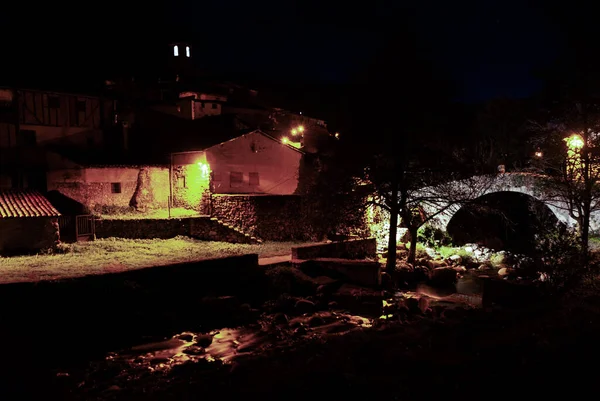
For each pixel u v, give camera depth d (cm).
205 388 877
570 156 2266
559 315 1131
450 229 3853
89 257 2067
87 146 3142
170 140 3434
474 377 728
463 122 3042
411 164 2597
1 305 1483
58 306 1582
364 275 2289
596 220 2859
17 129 2814
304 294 2145
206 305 1823
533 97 3105
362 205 2609
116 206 2820
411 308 1933
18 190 2381
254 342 1528
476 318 1215
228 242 2783
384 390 716
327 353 991
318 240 3022
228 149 3058
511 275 2411
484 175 3058
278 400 730
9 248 2097
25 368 1157
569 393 641
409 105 2408
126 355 1426
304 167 3347
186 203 3030
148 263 1967
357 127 2564
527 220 3453
